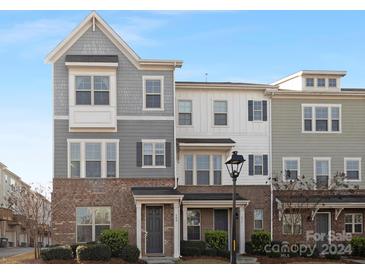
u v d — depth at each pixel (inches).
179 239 1307.8
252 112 1487.5
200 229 1421.0
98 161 1342.3
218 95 1481.3
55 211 1320.1
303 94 1494.8
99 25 1355.8
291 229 1414.9
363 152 1513.3
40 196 1478.8
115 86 1341.0
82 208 1328.7
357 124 1517.0
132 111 1357.0
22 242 2854.3
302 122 1498.5
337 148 1504.7
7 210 2443.4
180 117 1465.3
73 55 1341.0
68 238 1317.7
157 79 1368.1
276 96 1494.8
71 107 1327.5
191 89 1472.7
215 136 1470.2
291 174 1485.0
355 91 1517.0
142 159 1352.1
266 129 1487.5
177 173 1441.9
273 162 1478.8
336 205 1437.0
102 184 1337.4
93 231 1326.3
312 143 1497.3
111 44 1359.5
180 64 1365.7
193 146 1427.2
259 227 1459.2
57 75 1341.0
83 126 1326.3
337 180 1475.1
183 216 1398.9
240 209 1386.6
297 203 1432.1
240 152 1470.2
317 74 1530.5
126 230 1307.8
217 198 1402.6
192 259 1261.1
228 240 1414.9
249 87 1483.8
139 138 1354.6
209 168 1454.2
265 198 1462.8
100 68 1334.9
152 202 1289.4
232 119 1478.8
